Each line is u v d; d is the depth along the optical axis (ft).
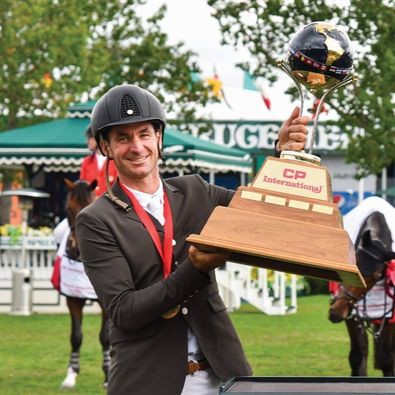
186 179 18.94
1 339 63.52
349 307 37.37
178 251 18.08
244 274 83.35
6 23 105.40
